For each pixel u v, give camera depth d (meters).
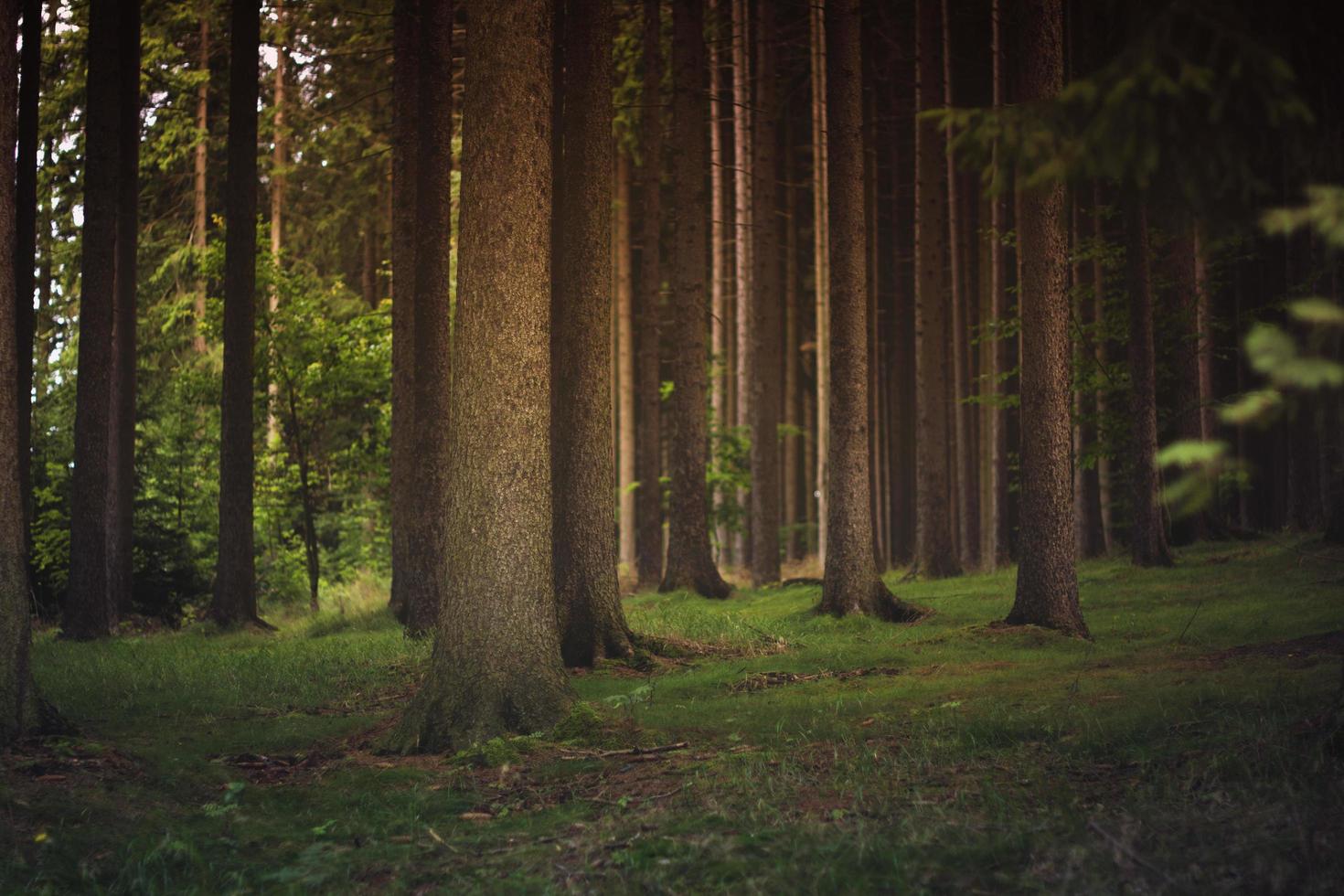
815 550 44.16
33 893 5.36
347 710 11.44
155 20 32.72
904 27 37.44
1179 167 3.76
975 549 30.20
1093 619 16.03
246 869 5.90
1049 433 14.73
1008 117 3.77
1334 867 4.37
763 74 27.94
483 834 6.38
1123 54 3.55
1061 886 4.52
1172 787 5.91
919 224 25.44
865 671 12.56
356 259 41.81
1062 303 14.86
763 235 27.41
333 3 30.28
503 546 9.54
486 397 9.66
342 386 26.16
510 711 9.30
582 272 14.56
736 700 10.77
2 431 8.45
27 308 18.58
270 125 35.28
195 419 26.95
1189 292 23.17
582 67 14.96
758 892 4.78
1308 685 8.43
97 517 19.22
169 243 33.78
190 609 24.23
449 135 17.97
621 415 38.81
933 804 6.02
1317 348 2.82
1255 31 3.95
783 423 43.94
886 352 43.44
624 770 7.95
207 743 9.44
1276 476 29.19
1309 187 3.08
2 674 8.20
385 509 31.78
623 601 22.69
